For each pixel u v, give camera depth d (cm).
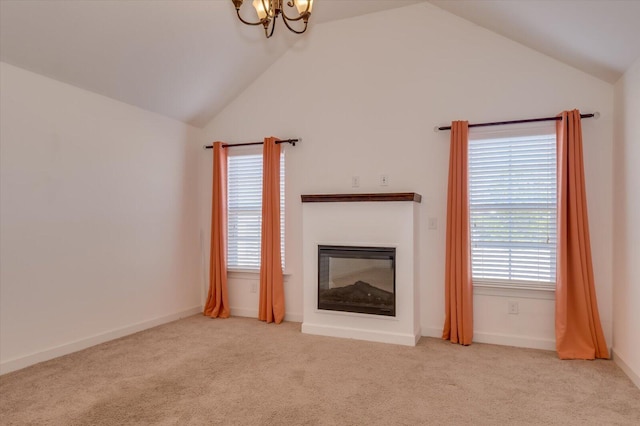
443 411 224
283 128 436
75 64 311
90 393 246
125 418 215
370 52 400
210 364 296
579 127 315
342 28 412
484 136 354
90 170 343
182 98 414
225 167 455
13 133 285
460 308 345
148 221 404
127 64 338
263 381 265
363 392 248
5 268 280
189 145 462
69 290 324
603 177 320
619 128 303
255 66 430
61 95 319
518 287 341
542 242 340
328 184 414
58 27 276
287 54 436
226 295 448
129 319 380
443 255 368
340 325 372
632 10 221
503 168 352
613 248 314
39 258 302
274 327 402
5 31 260
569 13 258
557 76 335
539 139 341
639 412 223
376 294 363
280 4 222
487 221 357
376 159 395
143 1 293
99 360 305
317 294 379
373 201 362
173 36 337
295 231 427
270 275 420
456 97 367
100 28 294
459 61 367
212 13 338
